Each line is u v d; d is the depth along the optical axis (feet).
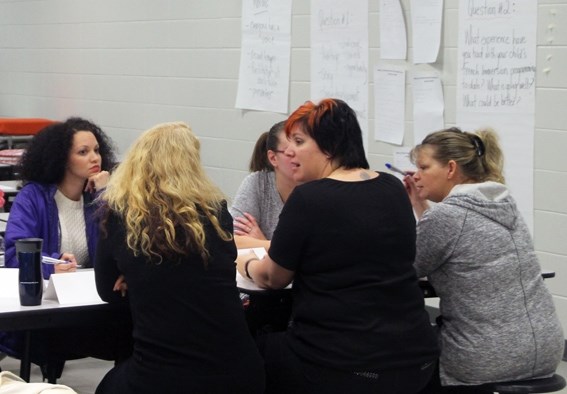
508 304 9.05
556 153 14.46
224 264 8.15
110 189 8.30
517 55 14.78
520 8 14.67
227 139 20.42
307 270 8.54
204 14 20.63
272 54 19.11
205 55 20.74
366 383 8.23
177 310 7.91
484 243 9.07
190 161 8.32
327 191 8.43
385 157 17.10
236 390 8.05
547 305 9.30
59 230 10.86
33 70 26.48
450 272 9.20
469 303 9.09
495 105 15.17
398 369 8.32
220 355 7.98
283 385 8.56
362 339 8.23
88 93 24.41
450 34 15.72
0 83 27.89
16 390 7.17
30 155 11.01
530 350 9.00
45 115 26.17
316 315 8.41
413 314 8.55
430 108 16.15
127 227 8.03
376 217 8.42
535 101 14.62
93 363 14.58
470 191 9.25
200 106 21.02
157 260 7.91
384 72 16.90
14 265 10.47
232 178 20.40
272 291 9.15
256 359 8.23
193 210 8.07
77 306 8.46
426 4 16.03
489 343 8.96
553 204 14.60
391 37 16.70
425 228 9.21
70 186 11.05
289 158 9.08
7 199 15.88
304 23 18.39
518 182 15.01
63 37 25.12
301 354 8.45
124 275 8.11
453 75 15.75
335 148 8.74
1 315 8.11
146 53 22.33
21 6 26.66
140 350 7.97
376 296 8.35
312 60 18.28
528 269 9.23
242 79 19.84
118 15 23.03
